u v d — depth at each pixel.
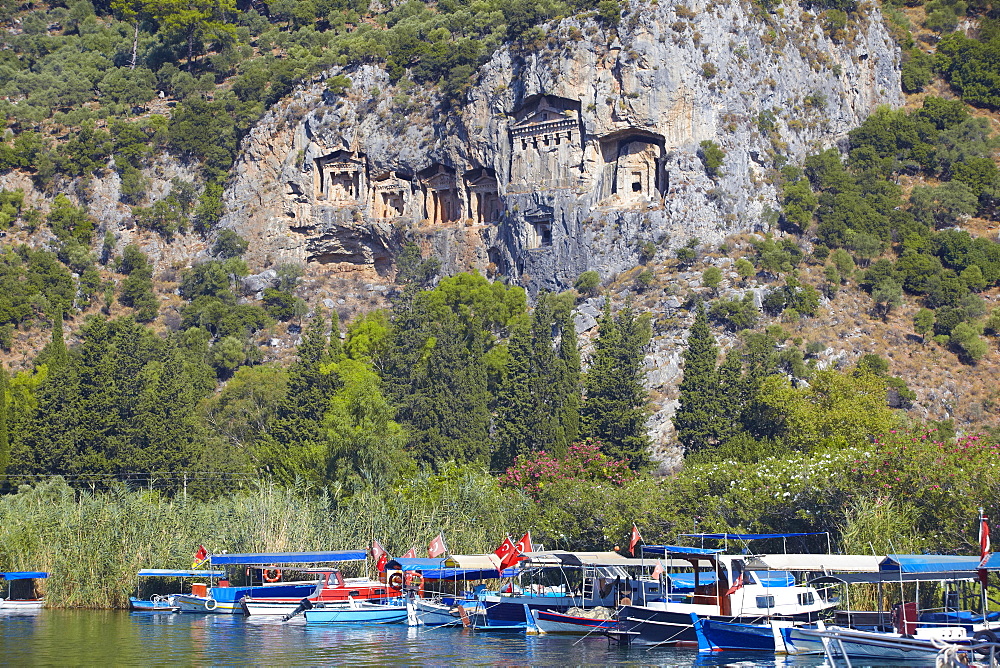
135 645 147.38
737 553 164.75
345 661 134.00
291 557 175.38
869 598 147.50
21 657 136.62
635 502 179.50
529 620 159.62
